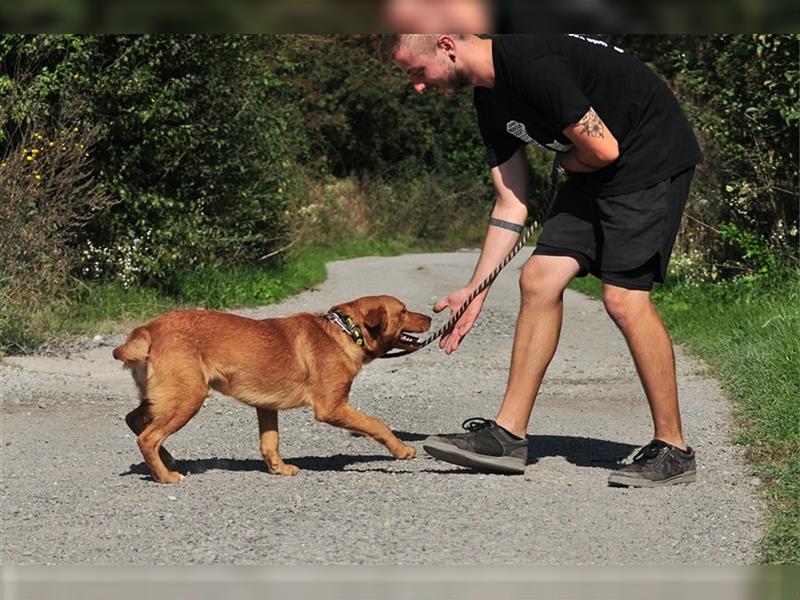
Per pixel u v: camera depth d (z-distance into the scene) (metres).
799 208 15.89
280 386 7.36
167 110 17.03
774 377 9.75
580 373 12.02
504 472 7.32
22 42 15.63
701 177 18.12
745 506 6.55
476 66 6.86
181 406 7.18
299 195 32.69
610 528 6.14
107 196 16.91
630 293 7.03
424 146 45.47
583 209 7.15
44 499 6.85
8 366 11.72
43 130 15.27
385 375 11.88
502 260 7.50
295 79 37.31
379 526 6.20
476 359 13.11
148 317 15.76
